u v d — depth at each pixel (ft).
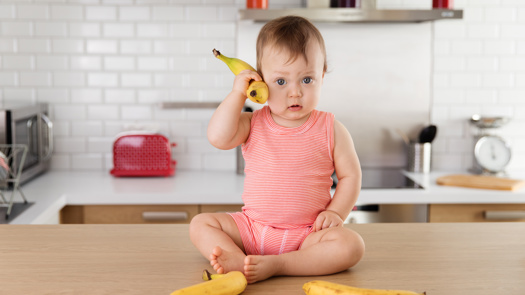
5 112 7.84
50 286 3.16
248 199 3.79
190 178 9.43
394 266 3.55
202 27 9.89
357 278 3.35
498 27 10.11
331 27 10.05
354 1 9.10
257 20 8.96
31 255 3.72
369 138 10.34
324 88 10.18
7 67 9.83
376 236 4.20
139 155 9.40
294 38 3.54
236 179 9.35
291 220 3.69
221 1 9.86
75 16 9.80
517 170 10.28
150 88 10.00
